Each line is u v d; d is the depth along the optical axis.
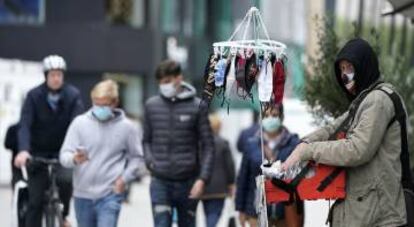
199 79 71.00
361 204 12.23
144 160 18.73
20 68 43.75
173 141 18.67
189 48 69.50
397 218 12.15
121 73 63.66
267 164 13.05
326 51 19.56
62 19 63.34
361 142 12.01
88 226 18.55
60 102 20.02
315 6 33.06
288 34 67.00
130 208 37.47
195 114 18.67
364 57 12.41
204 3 73.38
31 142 20.17
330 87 19.22
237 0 74.38
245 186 19.14
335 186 12.48
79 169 18.39
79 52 63.16
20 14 63.50
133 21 64.06
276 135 18.38
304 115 25.30
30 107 19.92
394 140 12.22
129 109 63.59
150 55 63.84
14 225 20.38
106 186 18.31
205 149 18.72
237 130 60.91
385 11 18.53
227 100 13.57
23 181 20.48
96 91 18.22
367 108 12.13
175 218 20.48
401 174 12.32
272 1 67.06
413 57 22.92
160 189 18.70
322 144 12.30
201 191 18.56
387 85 12.41
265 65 13.14
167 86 18.62
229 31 74.25
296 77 24.03
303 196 12.58
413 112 20.12
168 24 67.31
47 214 19.72
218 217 22.80
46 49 63.31
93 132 18.30
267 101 13.11
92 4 63.28
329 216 12.73
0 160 43.53
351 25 21.22
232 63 13.22
